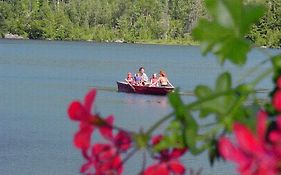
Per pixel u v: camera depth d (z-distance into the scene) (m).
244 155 3.63
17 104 101.44
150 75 174.12
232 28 4.97
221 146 3.68
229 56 4.97
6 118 85.62
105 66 197.50
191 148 4.68
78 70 178.88
